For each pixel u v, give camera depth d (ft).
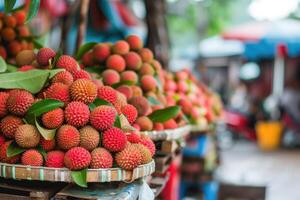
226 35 28.40
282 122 29.35
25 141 4.41
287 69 35.58
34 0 5.27
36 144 4.49
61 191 4.63
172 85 9.35
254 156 25.38
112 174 4.44
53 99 4.54
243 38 27.89
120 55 7.30
